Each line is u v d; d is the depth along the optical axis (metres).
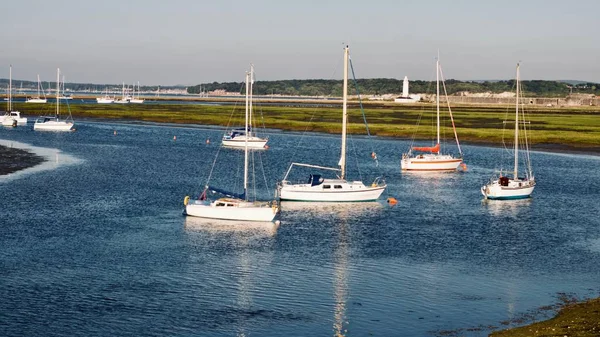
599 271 51.81
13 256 52.25
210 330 38.91
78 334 37.88
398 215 71.88
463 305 43.50
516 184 84.19
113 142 140.25
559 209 76.88
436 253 56.31
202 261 52.59
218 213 67.19
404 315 41.62
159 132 168.88
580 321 39.62
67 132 162.12
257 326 39.59
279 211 71.94
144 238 59.12
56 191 78.88
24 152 116.44
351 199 79.44
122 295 44.34
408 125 188.12
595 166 117.75
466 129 173.12
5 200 72.56
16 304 42.12
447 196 85.06
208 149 131.62
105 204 72.56
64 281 46.81
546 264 53.59
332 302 43.78
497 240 61.31
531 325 39.09
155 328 39.03
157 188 83.50
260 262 52.66
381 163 118.50
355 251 56.50
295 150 134.00
